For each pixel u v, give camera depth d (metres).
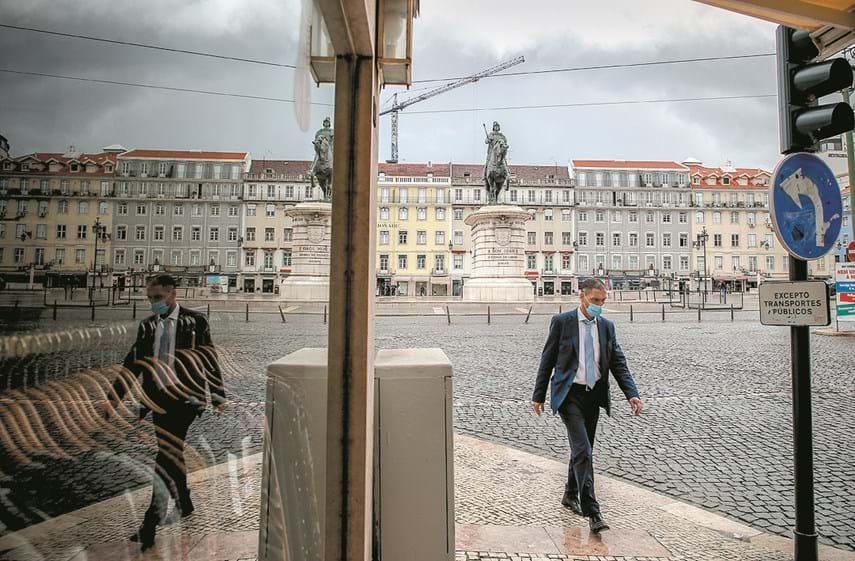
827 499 3.33
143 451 0.82
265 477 1.27
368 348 1.45
